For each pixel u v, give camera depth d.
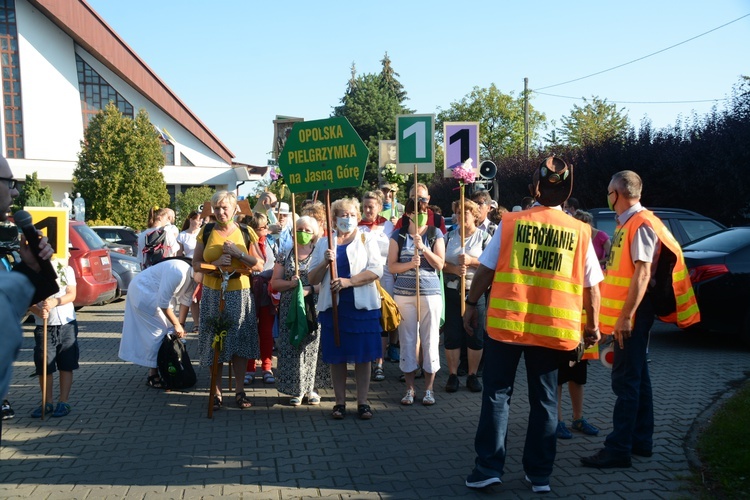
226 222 6.36
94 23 45.31
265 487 4.44
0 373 1.68
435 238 6.65
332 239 6.10
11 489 4.43
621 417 4.68
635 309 4.55
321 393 7.06
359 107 53.44
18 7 46.69
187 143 50.56
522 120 55.88
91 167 37.09
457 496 4.27
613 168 19.73
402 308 6.48
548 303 4.20
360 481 4.54
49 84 47.69
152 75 47.94
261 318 7.46
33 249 2.78
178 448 5.25
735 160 16.84
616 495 4.23
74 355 6.29
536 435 4.28
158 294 6.82
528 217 4.35
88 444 5.37
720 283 8.70
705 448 4.95
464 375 7.72
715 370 7.77
